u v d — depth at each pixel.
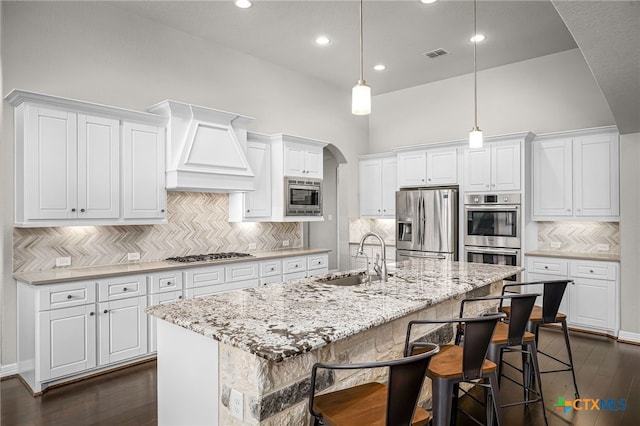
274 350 1.42
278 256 4.82
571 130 4.78
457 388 2.24
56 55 3.60
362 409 1.55
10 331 3.37
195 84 4.61
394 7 3.97
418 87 6.42
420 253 5.62
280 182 5.09
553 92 5.16
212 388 1.79
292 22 4.30
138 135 3.80
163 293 3.76
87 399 2.94
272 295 2.33
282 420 1.65
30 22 3.46
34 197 3.18
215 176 4.25
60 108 3.31
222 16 4.17
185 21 4.27
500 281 3.67
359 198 6.77
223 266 4.25
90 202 3.47
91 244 3.82
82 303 3.24
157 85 4.28
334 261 8.10
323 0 3.86
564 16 2.10
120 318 3.46
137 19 4.13
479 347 1.88
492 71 5.65
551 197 4.88
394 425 1.39
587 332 4.53
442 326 2.78
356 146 6.77
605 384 3.16
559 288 2.87
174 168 3.91
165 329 2.11
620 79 2.88
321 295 2.34
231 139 4.43
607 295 4.36
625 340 4.23
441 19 4.21
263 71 5.34
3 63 3.31
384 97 6.83
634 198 4.26
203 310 2.00
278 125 5.53
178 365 2.01
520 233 4.86
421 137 6.39
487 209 5.12
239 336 1.58
